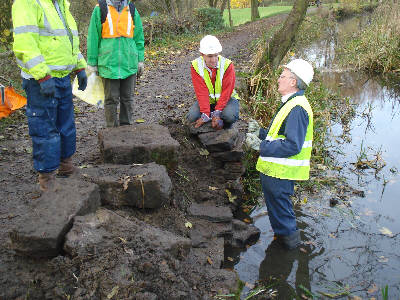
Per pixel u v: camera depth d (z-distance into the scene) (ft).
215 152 14.26
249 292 10.07
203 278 9.36
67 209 8.86
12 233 8.32
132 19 14.29
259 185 15.49
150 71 33.88
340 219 13.88
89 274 7.75
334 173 17.42
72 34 11.23
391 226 13.50
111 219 9.03
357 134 21.84
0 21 24.80
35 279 8.11
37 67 9.66
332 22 66.44
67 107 11.57
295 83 10.87
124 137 12.82
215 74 14.12
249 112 20.75
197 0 83.87
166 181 10.85
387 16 41.29
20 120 20.13
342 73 36.09
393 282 10.71
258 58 28.96
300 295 10.15
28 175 13.85
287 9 122.62
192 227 11.60
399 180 16.79
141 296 7.52
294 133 10.59
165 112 21.34
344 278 10.87
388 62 35.47
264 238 12.64
